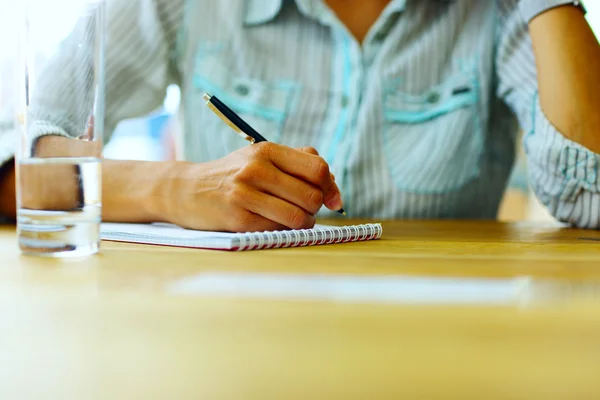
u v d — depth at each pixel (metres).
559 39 1.20
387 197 1.43
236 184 0.75
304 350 0.25
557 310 0.32
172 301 0.34
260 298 0.35
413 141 1.45
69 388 0.22
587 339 0.26
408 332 0.27
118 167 0.90
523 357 0.23
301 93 1.46
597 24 1.80
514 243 0.75
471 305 0.33
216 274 0.45
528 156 1.24
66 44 0.54
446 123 1.46
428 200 1.43
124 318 0.30
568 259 0.59
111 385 0.21
